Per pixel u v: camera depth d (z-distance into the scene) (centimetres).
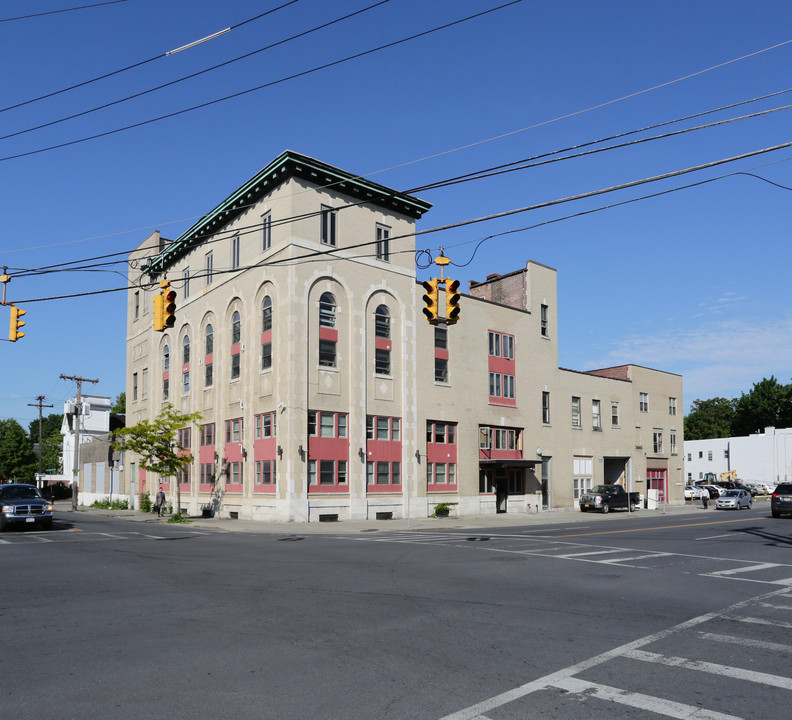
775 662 781
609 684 696
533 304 4828
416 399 3944
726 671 744
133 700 643
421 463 3925
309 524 3256
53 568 1588
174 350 4684
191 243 4444
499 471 4447
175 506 4512
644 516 4191
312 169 3538
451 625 959
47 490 7975
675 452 6141
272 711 614
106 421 8150
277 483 3422
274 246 3591
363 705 630
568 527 3067
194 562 1686
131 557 1816
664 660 786
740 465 9375
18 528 2912
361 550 1973
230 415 3928
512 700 646
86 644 851
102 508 5775
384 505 3703
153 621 983
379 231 3875
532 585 1318
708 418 11856
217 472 4012
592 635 906
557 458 4856
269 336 3606
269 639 875
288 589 1259
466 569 1540
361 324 3716
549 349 4925
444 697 653
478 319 4394
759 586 1327
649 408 5903
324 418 3509
